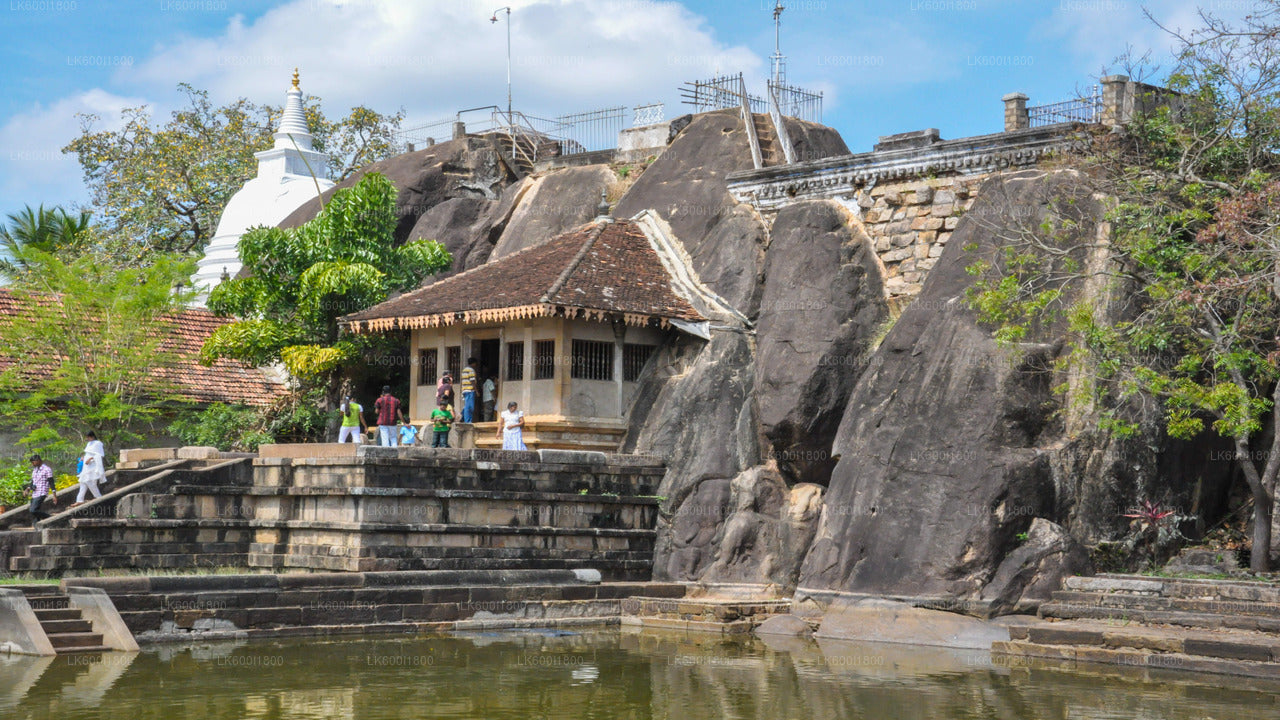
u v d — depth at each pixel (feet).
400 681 48.34
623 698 45.29
